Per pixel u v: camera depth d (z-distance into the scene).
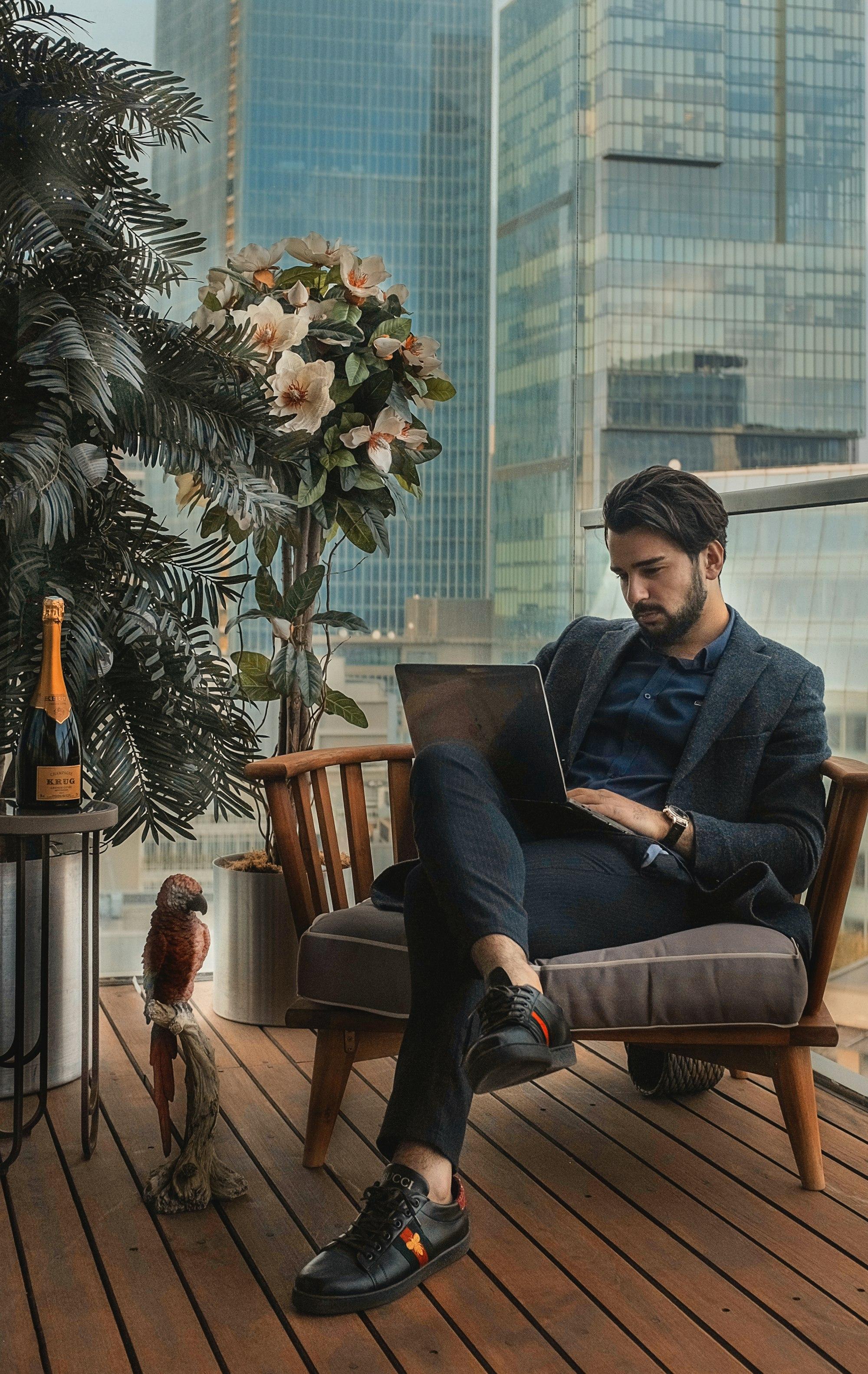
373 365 2.31
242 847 2.82
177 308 2.80
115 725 2.08
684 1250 1.51
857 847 1.65
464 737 1.64
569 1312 1.37
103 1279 1.43
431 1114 1.45
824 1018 1.66
